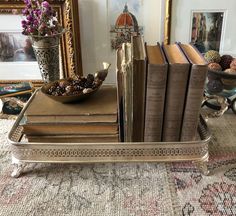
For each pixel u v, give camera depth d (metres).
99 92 0.78
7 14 1.07
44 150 0.67
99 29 1.09
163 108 0.65
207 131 0.72
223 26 1.06
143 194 0.65
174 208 0.61
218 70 0.89
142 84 0.62
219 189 0.66
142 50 0.65
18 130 0.74
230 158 0.76
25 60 1.16
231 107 0.95
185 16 1.05
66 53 1.10
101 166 0.74
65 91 0.73
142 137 0.69
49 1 1.01
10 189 0.67
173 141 0.69
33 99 0.76
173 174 0.70
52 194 0.65
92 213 0.60
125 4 1.05
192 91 0.63
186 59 0.63
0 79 1.17
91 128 0.69
